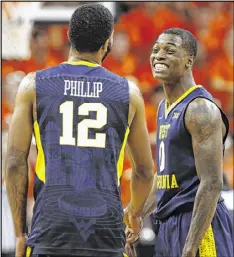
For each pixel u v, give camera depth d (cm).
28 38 1897
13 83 1847
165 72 1130
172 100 1142
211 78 1886
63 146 923
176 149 1122
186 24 1892
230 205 1497
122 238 928
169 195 1132
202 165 1089
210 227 1122
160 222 1155
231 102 1900
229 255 1128
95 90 942
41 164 926
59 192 915
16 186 934
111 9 1981
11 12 1914
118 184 934
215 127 1095
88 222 912
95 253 912
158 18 1870
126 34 1861
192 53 1139
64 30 1927
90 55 957
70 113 931
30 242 915
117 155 937
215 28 1891
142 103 959
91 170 922
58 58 1902
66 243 907
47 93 934
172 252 1128
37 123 930
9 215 1658
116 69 1845
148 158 978
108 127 935
